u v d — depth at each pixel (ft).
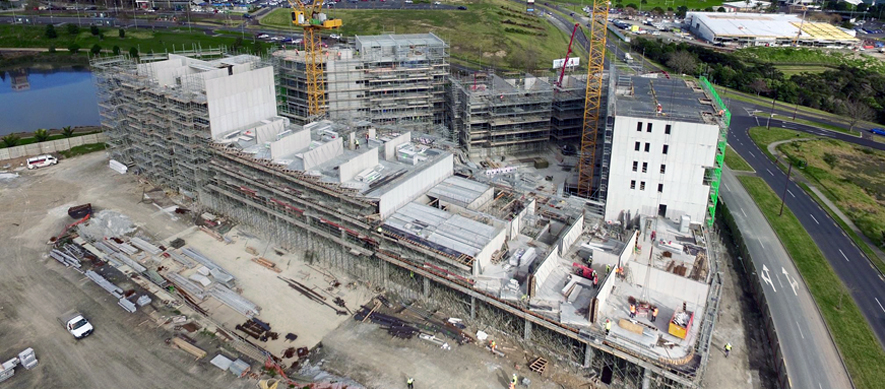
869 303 424.87
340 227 435.94
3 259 464.24
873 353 371.35
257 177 485.97
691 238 444.14
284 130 544.62
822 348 373.81
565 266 401.08
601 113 613.11
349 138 522.06
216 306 413.59
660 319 357.00
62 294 422.41
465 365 361.10
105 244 484.33
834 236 520.83
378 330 391.45
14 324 390.83
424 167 473.26
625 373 338.54
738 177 640.17
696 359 328.08
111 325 391.24
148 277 442.50
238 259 470.80
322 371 354.54
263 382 340.59
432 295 417.08
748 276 453.58
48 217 529.86
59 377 347.56
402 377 351.25
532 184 557.33
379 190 436.76
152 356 364.58
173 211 543.80
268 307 413.80
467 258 380.99
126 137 618.44
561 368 357.61
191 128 533.96
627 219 482.69
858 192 612.70
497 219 427.33
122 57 639.35
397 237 402.93
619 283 388.57
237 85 533.96
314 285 439.22
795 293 431.84
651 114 461.37
